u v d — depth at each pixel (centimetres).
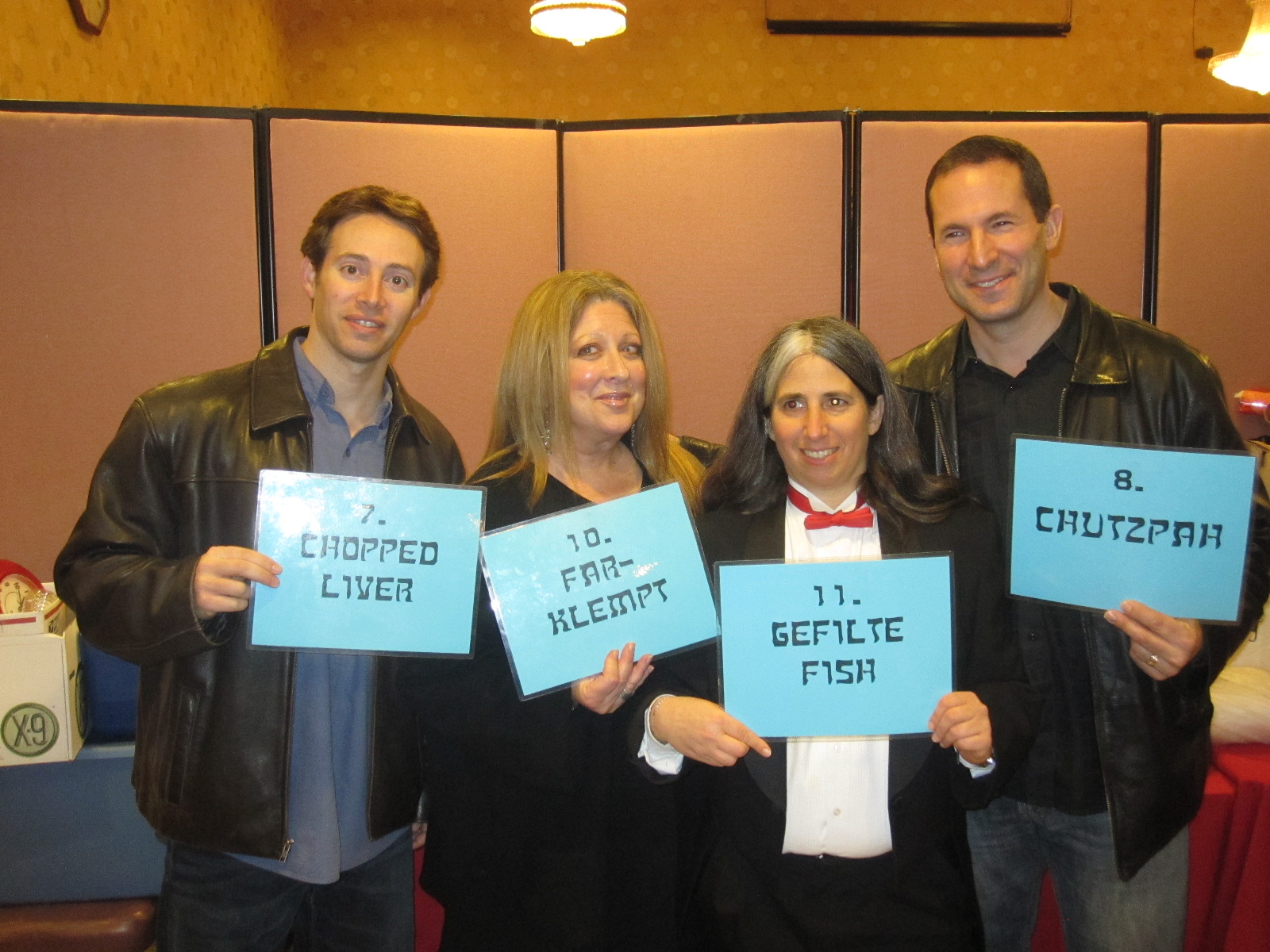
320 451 151
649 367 151
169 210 270
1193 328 299
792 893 131
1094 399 151
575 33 411
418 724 158
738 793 134
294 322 280
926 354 168
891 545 139
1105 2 552
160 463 145
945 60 555
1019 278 149
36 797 185
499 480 146
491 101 559
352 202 147
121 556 140
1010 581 143
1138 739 145
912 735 129
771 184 292
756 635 131
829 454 134
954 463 159
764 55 554
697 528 146
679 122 294
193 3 407
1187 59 558
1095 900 151
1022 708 132
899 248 292
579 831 142
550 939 141
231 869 144
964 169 151
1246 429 301
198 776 139
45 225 262
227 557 129
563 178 301
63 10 293
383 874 156
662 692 138
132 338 271
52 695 174
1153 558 136
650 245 299
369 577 135
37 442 266
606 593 136
